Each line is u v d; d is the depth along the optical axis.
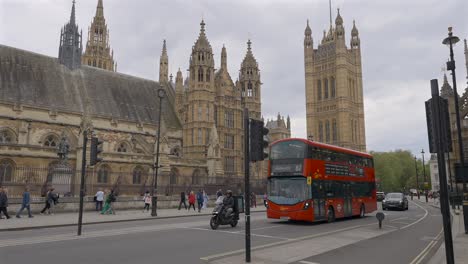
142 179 59.44
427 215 38.31
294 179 26.83
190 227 23.67
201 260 12.95
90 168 49.41
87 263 12.31
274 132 117.38
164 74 85.19
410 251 15.62
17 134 54.59
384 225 26.75
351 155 33.69
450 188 54.12
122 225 24.84
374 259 13.73
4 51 60.22
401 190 147.00
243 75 86.75
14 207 30.64
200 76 75.06
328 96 134.12
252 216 35.06
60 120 59.03
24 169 44.03
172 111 80.50
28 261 12.49
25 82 58.84
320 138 135.50
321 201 27.31
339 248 15.96
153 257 13.46
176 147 75.38
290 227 24.83
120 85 73.81
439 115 9.53
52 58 66.38
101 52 115.69
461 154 22.23
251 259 12.89
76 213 33.25
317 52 141.00
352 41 142.00
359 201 33.91
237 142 81.38
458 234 20.97
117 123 65.44
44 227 23.33
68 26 68.81
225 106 80.62
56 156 52.62
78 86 65.88
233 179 59.47
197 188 50.25
